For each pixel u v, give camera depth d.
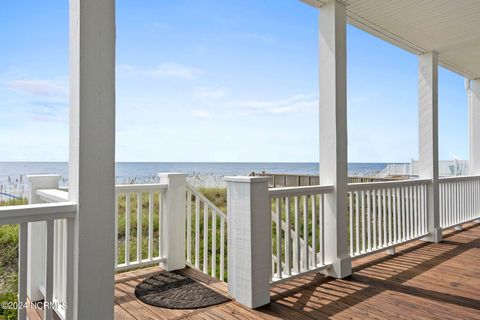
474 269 3.54
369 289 2.96
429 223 4.87
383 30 4.11
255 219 2.59
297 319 2.36
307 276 3.32
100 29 1.70
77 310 1.61
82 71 1.64
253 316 2.41
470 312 2.48
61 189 2.81
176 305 2.59
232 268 2.74
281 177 9.30
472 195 6.18
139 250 3.27
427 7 3.51
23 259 1.54
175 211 3.46
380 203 4.05
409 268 3.59
